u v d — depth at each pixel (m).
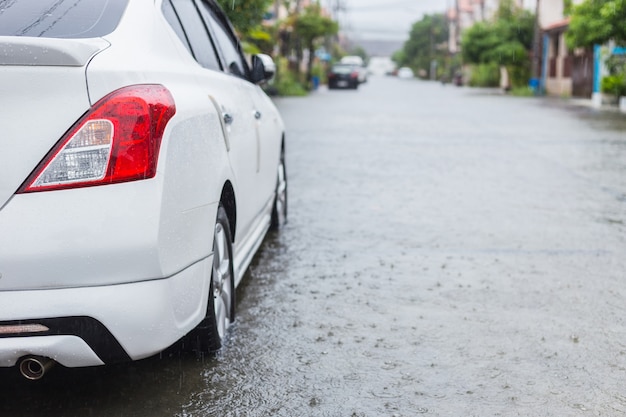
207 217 3.17
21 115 2.54
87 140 2.58
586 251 5.86
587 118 21.45
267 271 5.16
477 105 28.98
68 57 2.56
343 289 4.77
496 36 45.59
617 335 3.97
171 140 2.81
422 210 7.51
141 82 2.79
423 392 3.23
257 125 4.70
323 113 22.81
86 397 3.12
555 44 42.28
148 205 2.65
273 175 5.55
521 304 4.50
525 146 13.73
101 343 2.63
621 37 24.33
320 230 6.50
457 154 12.40
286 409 3.05
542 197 8.33
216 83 3.83
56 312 2.54
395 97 36.34
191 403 3.08
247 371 3.42
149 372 3.38
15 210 2.52
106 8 3.15
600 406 3.11
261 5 13.84
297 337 3.87
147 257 2.64
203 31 4.19
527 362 3.58
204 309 3.19
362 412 3.03
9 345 2.54
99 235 2.56
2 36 2.69
